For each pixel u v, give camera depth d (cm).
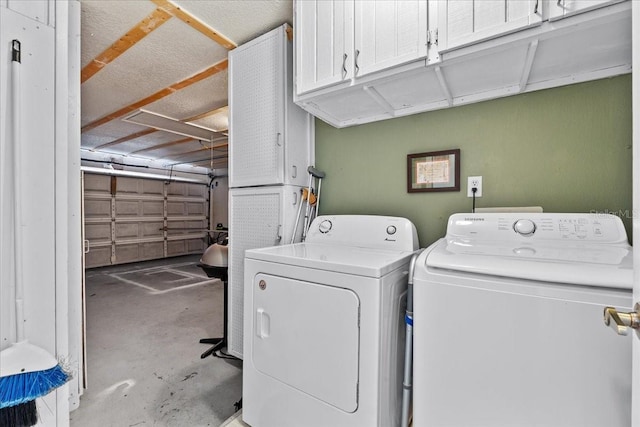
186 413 169
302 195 204
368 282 111
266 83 200
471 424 95
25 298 131
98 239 623
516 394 89
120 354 239
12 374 114
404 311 134
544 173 145
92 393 186
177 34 206
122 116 376
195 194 805
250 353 145
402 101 166
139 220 686
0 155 125
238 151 215
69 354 167
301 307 127
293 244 180
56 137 143
